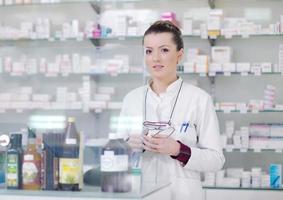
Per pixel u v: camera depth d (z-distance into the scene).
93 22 4.62
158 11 4.74
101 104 2.55
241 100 4.57
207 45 4.63
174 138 2.20
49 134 1.69
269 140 4.30
